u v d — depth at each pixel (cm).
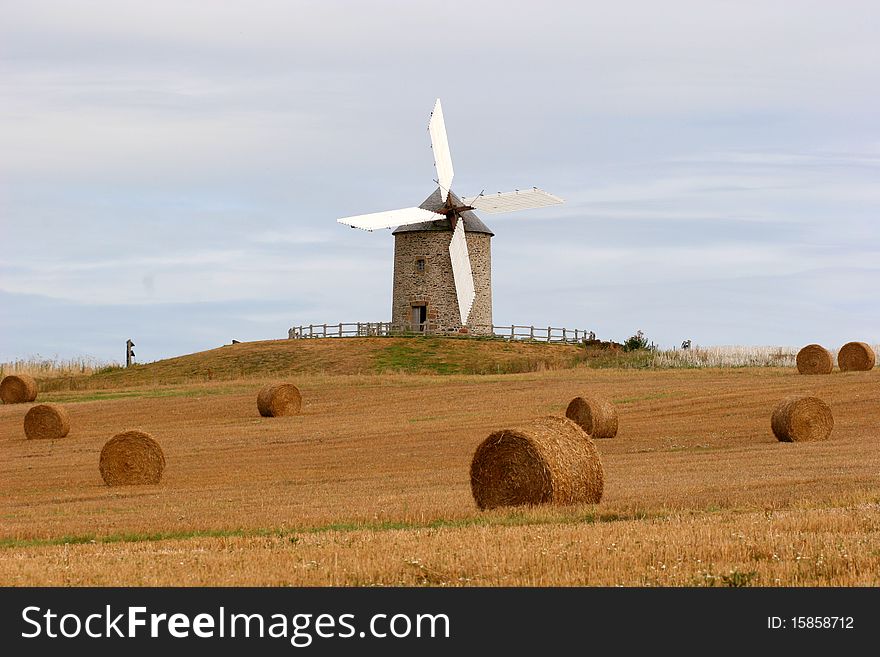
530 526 2961
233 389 9156
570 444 3516
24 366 11531
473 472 3562
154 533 3259
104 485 4944
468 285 12100
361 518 3356
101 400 8812
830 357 8494
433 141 12312
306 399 8488
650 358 10494
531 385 8744
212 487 4672
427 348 11500
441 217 12150
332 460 5550
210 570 2495
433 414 7444
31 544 3138
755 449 5156
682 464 4603
